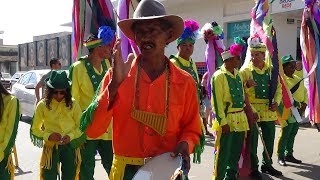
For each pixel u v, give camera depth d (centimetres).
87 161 443
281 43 1379
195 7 1633
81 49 505
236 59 520
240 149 544
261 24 650
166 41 241
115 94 224
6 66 5228
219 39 593
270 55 616
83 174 445
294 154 753
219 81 518
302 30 678
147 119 235
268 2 647
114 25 503
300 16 1398
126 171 242
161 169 219
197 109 250
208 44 595
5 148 350
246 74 596
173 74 242
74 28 509
